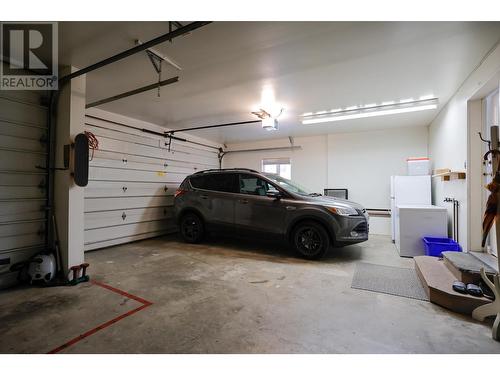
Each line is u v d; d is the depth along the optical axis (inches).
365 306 90.7
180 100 160.9
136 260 151.1
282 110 179.8
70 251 115.0
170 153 239.8
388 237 219.0
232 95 150.4
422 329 75.5
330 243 150.0
